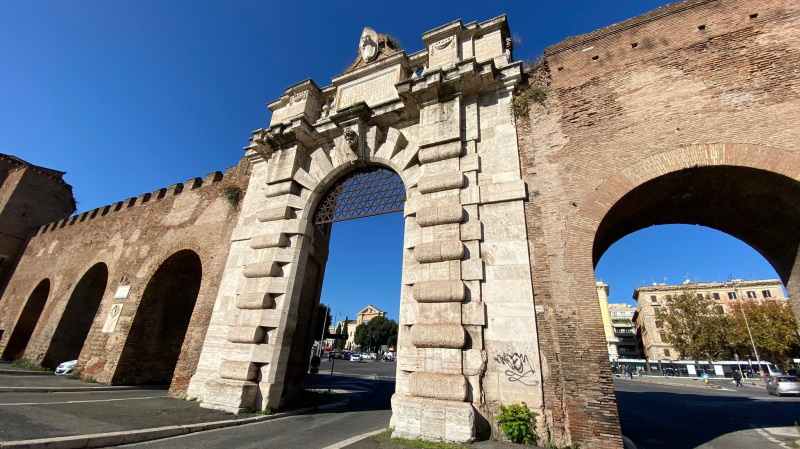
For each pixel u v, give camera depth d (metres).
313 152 13.96
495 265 8.92
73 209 34.00
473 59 10.89
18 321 23.75
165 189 20.08
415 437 7.69
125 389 14.48
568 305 8.12
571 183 9.28
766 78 8.41
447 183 10.11
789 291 9.64
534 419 7.41
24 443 5.83
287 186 13.25
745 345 46.91
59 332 20.05
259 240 12.65
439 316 8.77
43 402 9.95
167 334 17.12
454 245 9.21
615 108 9.69
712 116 8.55
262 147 14.63
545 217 9.15
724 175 8.26
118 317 16.59
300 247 12.30
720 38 9.32
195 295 18.47
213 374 11.48
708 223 10.70
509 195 9.50
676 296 51.31
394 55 13.55
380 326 82.06
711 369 48.44
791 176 7.31
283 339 11.10
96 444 6.59
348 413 11.97
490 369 8.07
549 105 10.52
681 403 18.73
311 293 13.56
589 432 7.05
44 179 31.94
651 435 10.45
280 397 10.90
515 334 8.16
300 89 15.38
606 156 9.23
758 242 10.31
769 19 8.98
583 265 8.30
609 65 10.33
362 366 47.38
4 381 13.67
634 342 92.00
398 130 12.31
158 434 7.52
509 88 10.97
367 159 12.43
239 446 7.15
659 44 9.97
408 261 9.88
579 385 7.45
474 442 7.29
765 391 28.30
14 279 27.33
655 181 8.61
